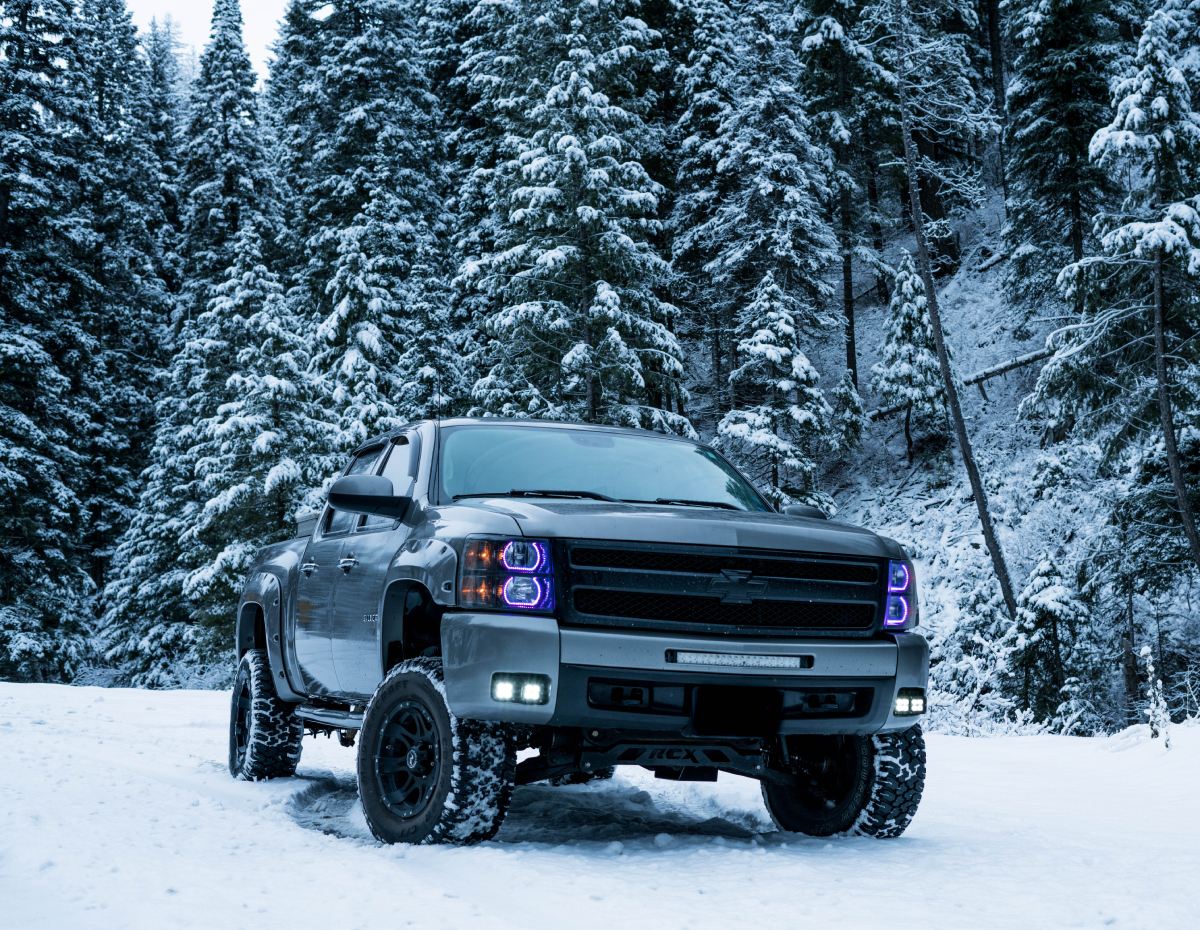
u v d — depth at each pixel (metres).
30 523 35.34
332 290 39.69
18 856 4.38
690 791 7.19
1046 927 3.64
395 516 5.66
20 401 36.88
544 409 31.70
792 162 37.47
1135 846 5.30
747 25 38.72
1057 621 21.86
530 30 33.72
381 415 36.16
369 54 44.22
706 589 4.88
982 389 41.38
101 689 15.23
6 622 34.09
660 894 3.99
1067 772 8.37
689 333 45.47
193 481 38.12
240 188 45.28
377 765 5.16
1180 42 32.06
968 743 10.62
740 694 4.89
